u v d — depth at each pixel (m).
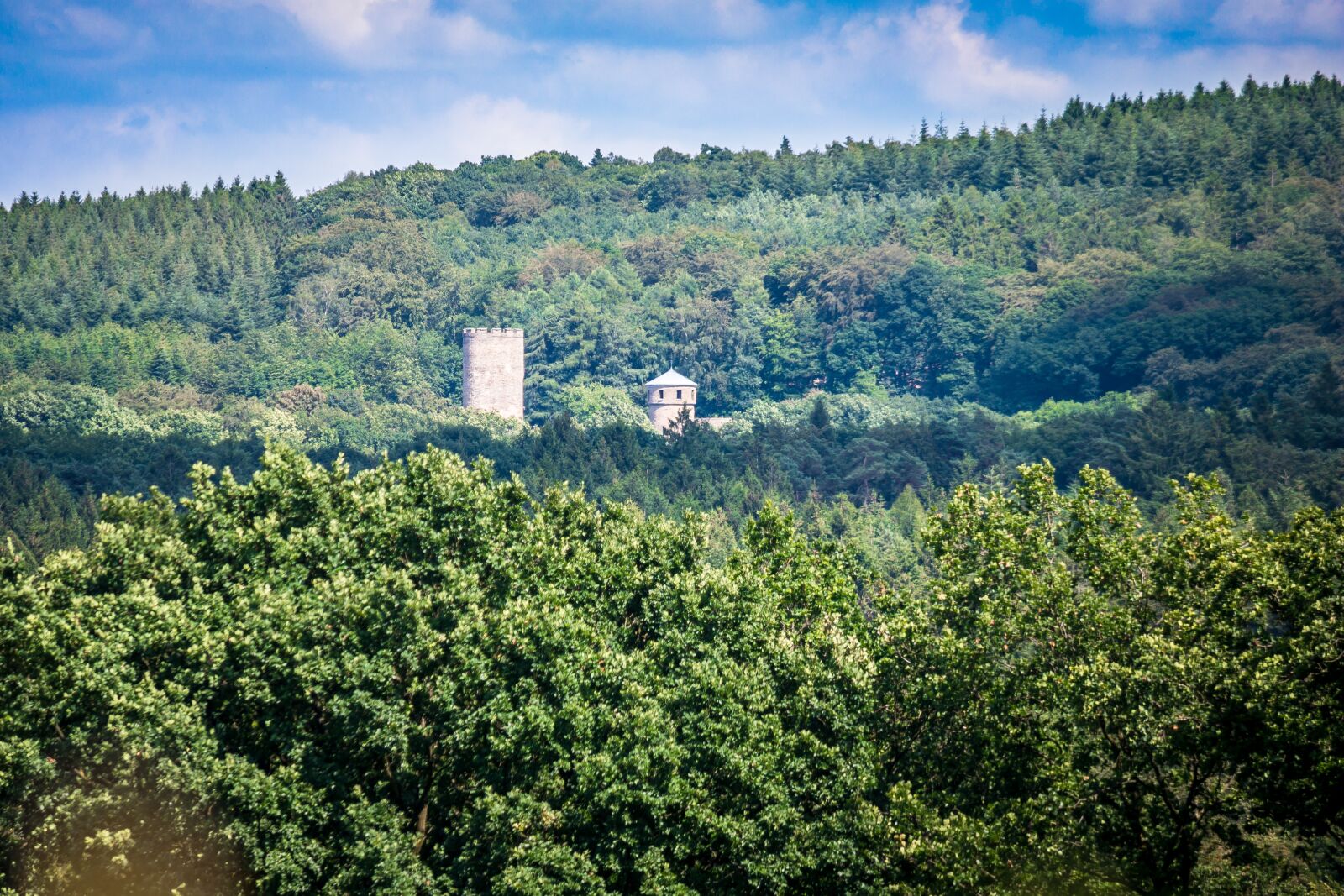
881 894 55.97
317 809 59.72
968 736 63.00
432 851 63.19
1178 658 56.19
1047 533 69.06
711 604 66.38
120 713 60.06
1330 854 57.97
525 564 69.31
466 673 61.44
